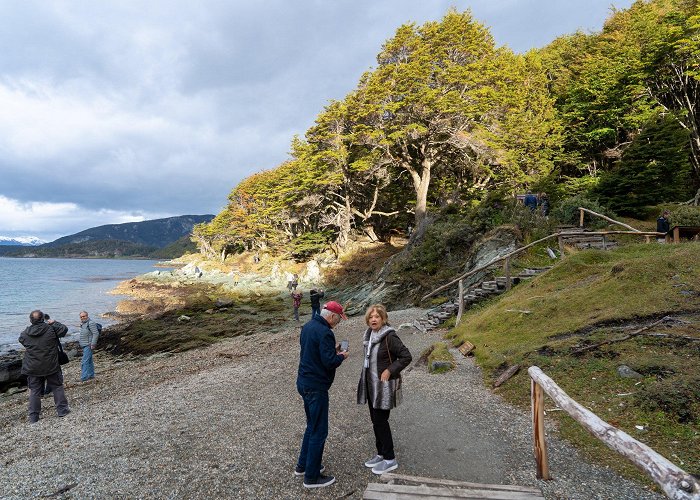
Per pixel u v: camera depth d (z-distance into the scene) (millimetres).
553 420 5145
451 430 5188
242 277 52250
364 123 36906
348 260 42344
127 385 10594
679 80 30500
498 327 9422
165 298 37312
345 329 14617
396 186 46469
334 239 52125
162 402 7680
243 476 4301
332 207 48344
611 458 4133
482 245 18109
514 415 5551
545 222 17328
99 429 6359
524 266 14766
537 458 3859
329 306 4262
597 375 5789
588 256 11258
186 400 7633
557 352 6781
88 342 11898
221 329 20469
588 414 2953
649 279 8070
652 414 4680
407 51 34500
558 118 34906
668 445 4152
